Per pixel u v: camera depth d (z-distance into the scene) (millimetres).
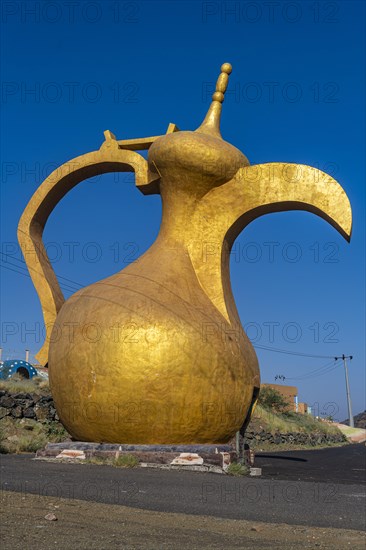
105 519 7297
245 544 6355
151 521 7340
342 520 8195
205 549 6008
